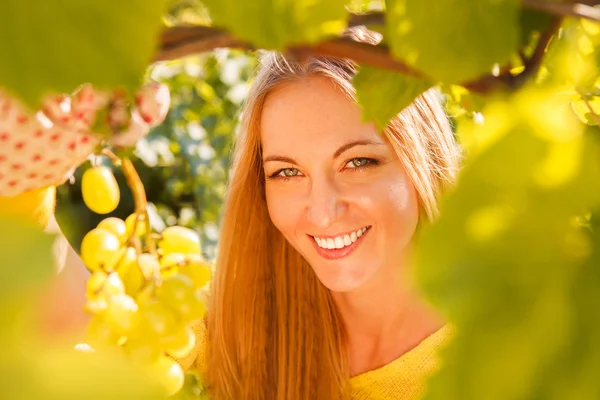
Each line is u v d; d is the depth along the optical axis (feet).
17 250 1.23
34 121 2.56
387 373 6.90
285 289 7.18
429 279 1.23
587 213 1.28
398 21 1.96
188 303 2.74
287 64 6.11
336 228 6.29
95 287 2.75
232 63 13.66
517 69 2.51
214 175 13.91
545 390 1.22
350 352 7.11
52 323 1.38
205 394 5.54
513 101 1.35
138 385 1.29
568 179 1.24
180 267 3.38
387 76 2.87
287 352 7.13
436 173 6.81
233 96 13.84
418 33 1.94
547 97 1.37
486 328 1.22
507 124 1.30
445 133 6.84
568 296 1.23
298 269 7.16
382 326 6.88
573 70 2.24
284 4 1.76
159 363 2.72
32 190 2.89
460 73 1.95
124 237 3.16
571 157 1.25
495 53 1.94
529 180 1.24
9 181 2.75
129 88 1.56
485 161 1.26
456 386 1.23
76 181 12.45
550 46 2.44
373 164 6.24
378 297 6.74
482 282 1.23
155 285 2.78
